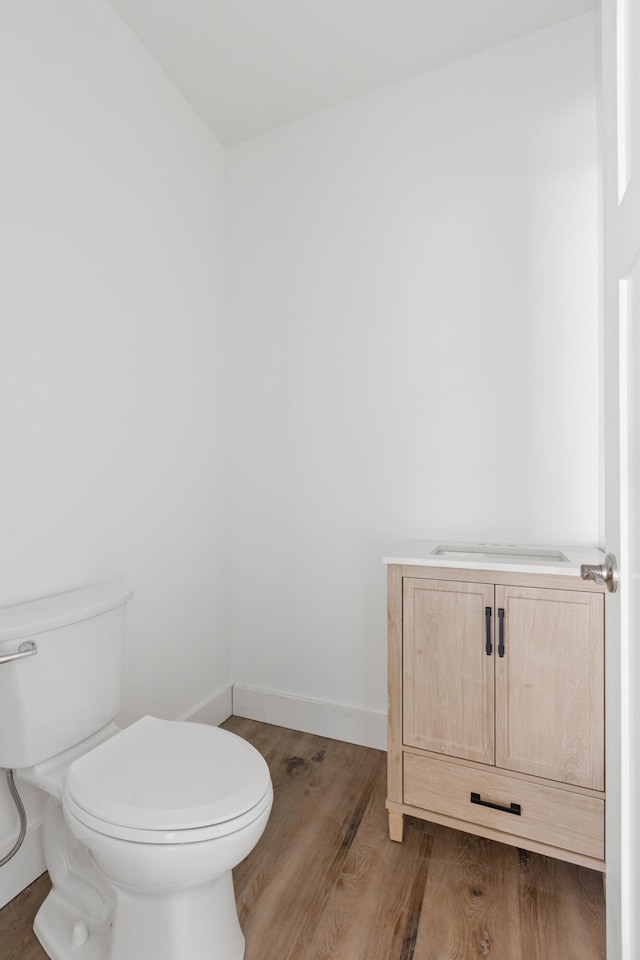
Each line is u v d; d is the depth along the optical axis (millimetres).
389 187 2004
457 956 1164
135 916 1055
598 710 1296
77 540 1563
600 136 1686
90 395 1611
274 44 1825
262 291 2262
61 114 1506
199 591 2145
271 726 2236
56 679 1258
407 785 1511
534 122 1778
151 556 1877
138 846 955
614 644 814
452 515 1922
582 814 1310
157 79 1909
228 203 2334
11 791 1260
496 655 1398
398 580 1513
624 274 756
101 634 1391
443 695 1463
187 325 2076
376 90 2016
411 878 1390
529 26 1751
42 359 1449
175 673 1998
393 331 2006
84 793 1056
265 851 1490
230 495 2344
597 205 1693
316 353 2150
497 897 1325
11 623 1198
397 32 1776
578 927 1234
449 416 1918
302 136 2166
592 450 1712
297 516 2201
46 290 1460
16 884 1348
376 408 2041
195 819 980
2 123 1333
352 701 2109
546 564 1356
